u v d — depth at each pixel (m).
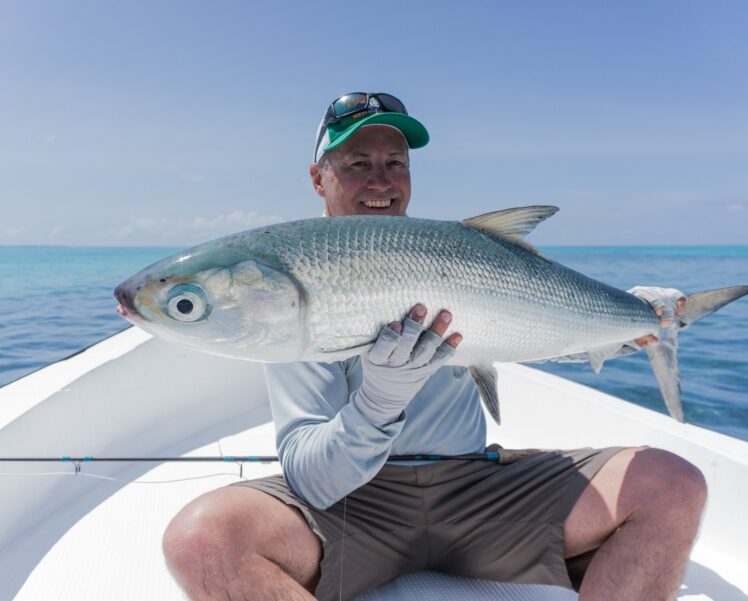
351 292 1.93
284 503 2.16
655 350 2.86
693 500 2.10
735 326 14.04
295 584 1.94
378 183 2.98
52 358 10.48
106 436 3.69
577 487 2.26
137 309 1.87
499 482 2.37
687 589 2.57
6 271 51.56
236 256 1.88
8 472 2.84
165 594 2.52
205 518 1.97
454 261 2.09
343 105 3.00
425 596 2.36
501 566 2.36
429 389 2.51
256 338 1.90
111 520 3.15
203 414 4.56
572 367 10.23
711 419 6.75
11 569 2.69
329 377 2.43
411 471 2.36
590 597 2.06
